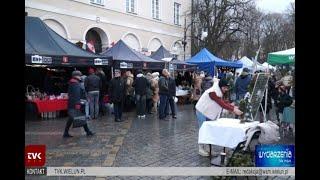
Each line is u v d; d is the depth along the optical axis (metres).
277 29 17.06
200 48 33.44
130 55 18.73
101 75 15.80
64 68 16.86
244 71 12.96
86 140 9.80
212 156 7.63
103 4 23.62
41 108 14.06
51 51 14.51
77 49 15.84
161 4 30.16
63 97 14.89
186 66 22.77
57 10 19.98
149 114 16.50
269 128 5.82
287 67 13.33
